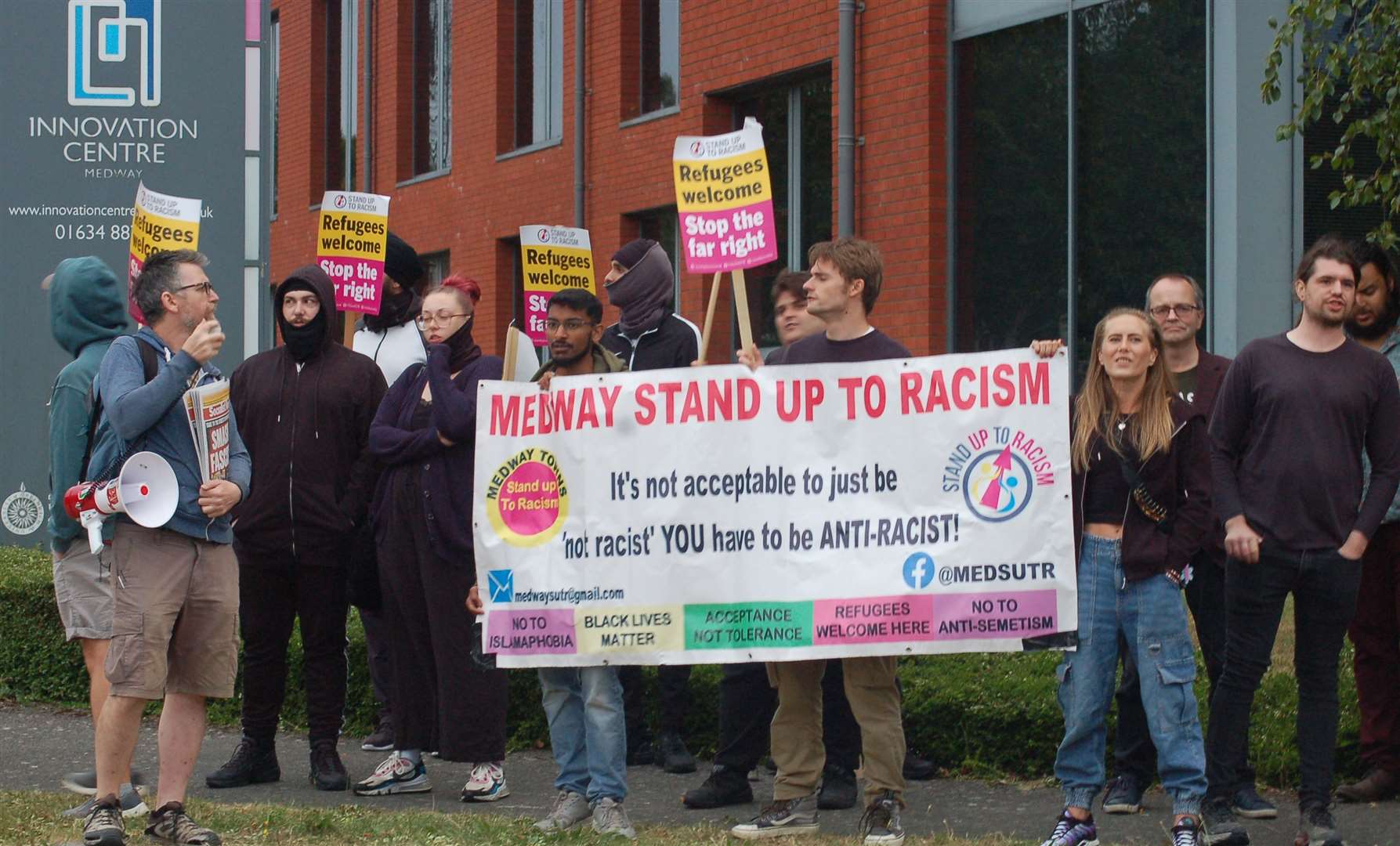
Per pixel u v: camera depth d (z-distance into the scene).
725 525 6.56
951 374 6.42
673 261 16.33
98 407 6.45
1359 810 6.83
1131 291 11.70
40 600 10.18
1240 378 6.32
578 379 6.70
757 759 7.36
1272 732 7.33
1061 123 12.25
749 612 6.52
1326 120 10.62
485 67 19.44
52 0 12.69
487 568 6.72
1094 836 6.16
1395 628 6.92
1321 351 6.25
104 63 12.76
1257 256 10.81
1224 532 6.67
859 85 13.77
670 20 16.31
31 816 6.74
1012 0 12.55
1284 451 6.19
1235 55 10.77
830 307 6.57
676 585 6.58
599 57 17.14
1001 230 12.77
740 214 6.80
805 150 14.65
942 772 7.81
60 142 12.71
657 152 16.20
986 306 12.91
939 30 13.08
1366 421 6.22
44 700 10.11
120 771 6.17
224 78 12.95
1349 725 7.23
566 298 6.84
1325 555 6.16
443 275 20.98
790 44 14.38
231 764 7.93
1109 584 6.21
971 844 6.38
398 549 7.54
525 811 7.30
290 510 7.74
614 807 6.59
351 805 7.39
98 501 6.02
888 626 6.41
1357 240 7.29
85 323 6.71
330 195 9.08
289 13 24.44
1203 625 6.89
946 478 6.41
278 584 7.86
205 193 12.91
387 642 8.45
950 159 13.06
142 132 12.83
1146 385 6.21
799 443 6.53
